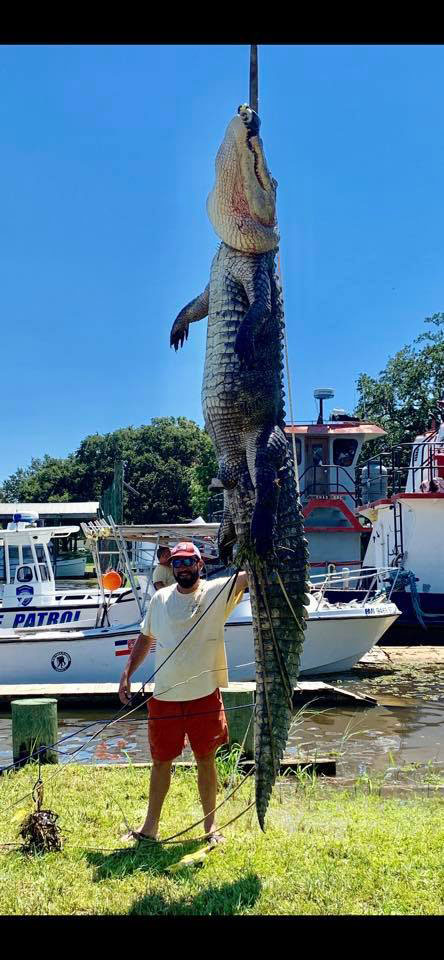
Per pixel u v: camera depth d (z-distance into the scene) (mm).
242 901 4324
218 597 5281
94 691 12414
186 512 63656
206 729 5250
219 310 4484
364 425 27266
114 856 5047
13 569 16500
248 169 4281
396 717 11781
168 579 9906
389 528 22172
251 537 4215
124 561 14227
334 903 4289
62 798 6477
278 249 4648
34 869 4828
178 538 13672
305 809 6172
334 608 15461
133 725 11406
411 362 40531
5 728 11305
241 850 5102
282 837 5359
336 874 4645
